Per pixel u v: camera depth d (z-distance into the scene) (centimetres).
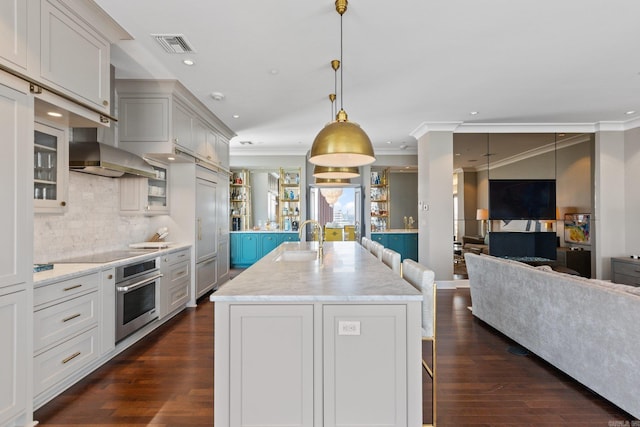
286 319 165
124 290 287
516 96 408
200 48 284
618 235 536
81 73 223
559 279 244
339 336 165
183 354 294
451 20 244
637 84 371
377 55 297
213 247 512
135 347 310
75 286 233
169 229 441
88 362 248
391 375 166
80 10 220
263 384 165
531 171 556
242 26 249
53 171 243
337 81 356
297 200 788
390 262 294
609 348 205
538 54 298
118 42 272
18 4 176
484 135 556
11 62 172
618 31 261
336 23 247
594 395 226
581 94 403
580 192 553
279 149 732
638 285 477
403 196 849
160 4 222
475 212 554
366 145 206
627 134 532
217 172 526
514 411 208
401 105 439
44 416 202
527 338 285
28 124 185
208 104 431
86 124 249
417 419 165
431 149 535
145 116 359
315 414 165
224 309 165
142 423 196
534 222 555
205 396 225
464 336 338
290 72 332
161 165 415
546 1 222
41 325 205
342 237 768
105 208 356
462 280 553
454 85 371
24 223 182
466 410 209
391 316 166
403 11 232
